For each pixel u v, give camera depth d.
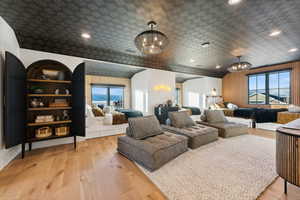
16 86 2.29
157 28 2.68
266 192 1.52
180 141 2.50
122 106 7.05
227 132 3.53
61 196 1.47
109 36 2.98
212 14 2.24
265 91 6.00
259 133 4.05
